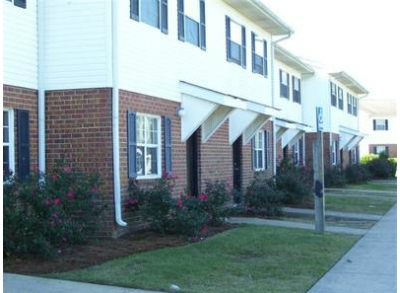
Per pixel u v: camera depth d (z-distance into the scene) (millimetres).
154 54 13148
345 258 10641
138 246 10688
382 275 9227
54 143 11758
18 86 11188
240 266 9406
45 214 9555
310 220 16156
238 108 15781
